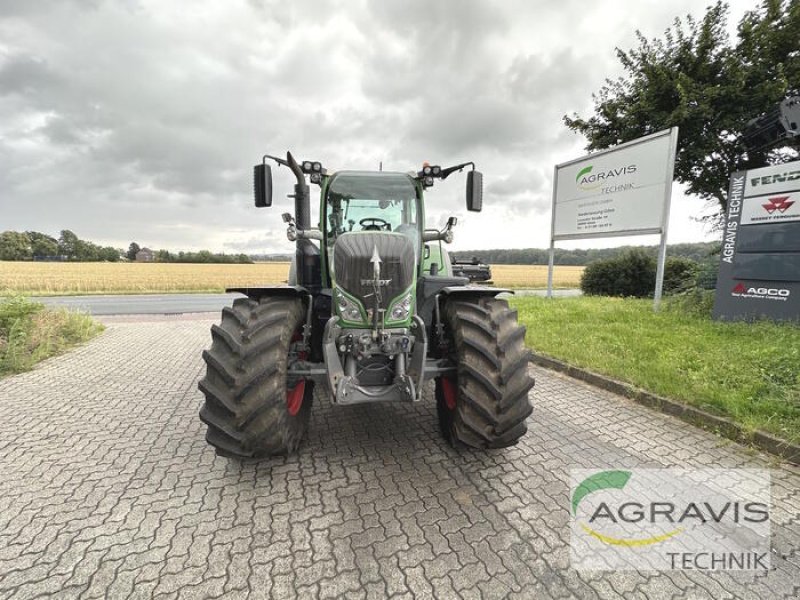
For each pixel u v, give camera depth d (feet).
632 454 9.21
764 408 10.16
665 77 31.37
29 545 6.31
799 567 5.98
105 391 13.57
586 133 38.63
